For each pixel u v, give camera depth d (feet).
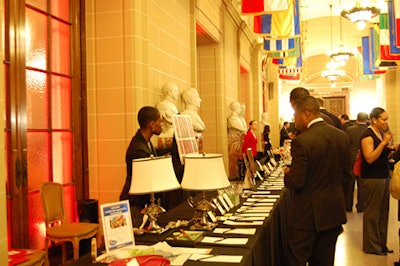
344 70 66.90
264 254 9.73
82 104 15.71
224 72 28.63
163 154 16.98
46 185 12.86
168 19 19.08
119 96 15.48
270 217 10.85
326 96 67.67
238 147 30.17
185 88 21.62
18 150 12.28
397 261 15.49
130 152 11.52
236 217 10.89
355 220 22.34
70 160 15.12
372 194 16.17
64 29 15.01
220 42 27.96
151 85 16.98
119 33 15.47
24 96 12.52
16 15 12.35
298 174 9.64
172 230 9.72
